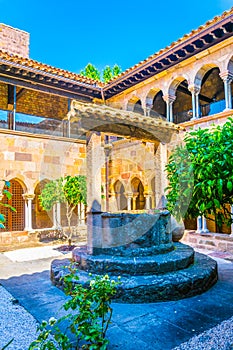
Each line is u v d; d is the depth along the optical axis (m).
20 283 5.30
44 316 3.80
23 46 14.38
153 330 3.37
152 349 2.98
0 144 9.34
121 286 4.22
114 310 3.95
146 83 10.88
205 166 2.71
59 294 4.62
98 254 5.12
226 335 3.19
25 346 3.05
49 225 11.77
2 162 9.37
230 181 2.59
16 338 3.23
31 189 9.98
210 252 7.83
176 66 9.72
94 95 12.30
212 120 8.62
